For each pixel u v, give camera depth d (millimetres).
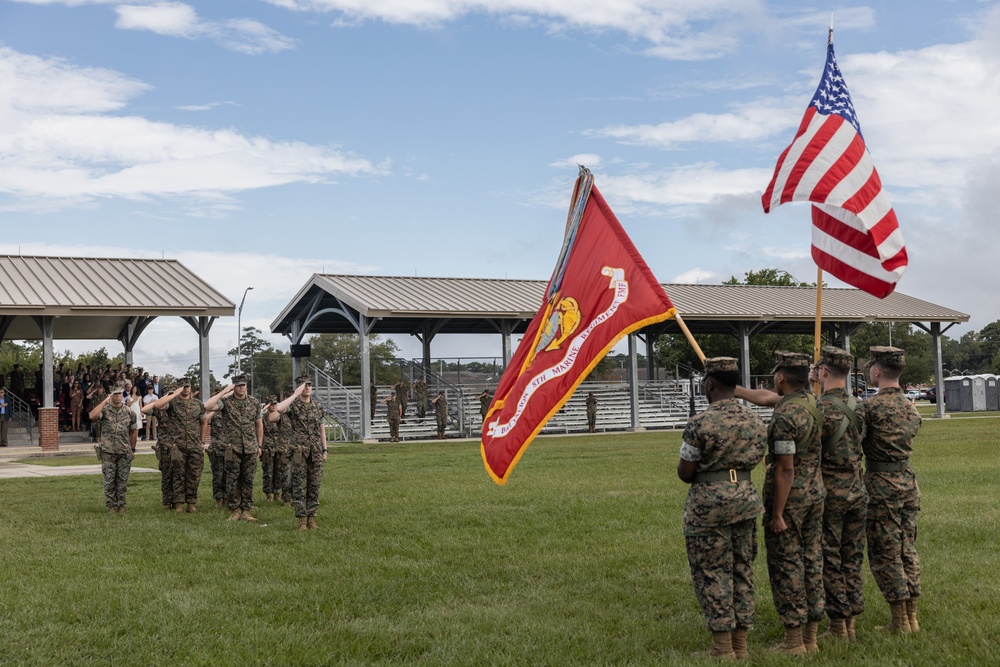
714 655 6895
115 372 37344
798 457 7047
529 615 8320
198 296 37156
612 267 8438
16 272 37750
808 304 53125
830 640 7324
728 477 6863
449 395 46281
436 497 16672
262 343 89438
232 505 14641
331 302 45281
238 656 7145
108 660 7129
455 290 45906
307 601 8914
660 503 15102
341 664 6965
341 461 26578
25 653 7242
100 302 35031
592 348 8336
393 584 9555
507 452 8508
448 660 6992
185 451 15625
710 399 7109
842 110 8852
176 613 8453
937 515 13242
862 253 8711
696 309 48781
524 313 43750
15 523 14180
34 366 72438
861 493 7293
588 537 12094
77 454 32875
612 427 48344
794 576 7008
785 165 8961
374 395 44531
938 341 55094
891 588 7398
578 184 8742
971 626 7527
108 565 10695
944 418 54250
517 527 13047
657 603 8695
